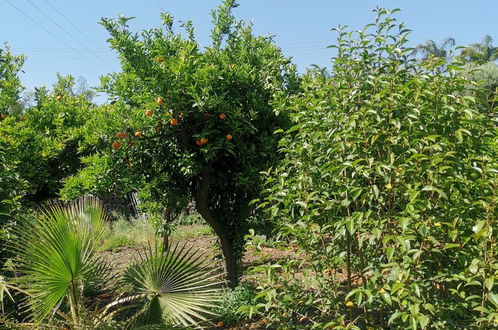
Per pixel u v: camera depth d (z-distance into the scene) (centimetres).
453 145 290
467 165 292
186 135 537
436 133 306
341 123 329
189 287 383
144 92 531
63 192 551
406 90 306
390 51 329
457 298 311
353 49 346
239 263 614
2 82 723
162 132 531
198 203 570
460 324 296
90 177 532
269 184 525
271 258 805
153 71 506
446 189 294
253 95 543
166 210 684
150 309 371
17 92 734
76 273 346
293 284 369
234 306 501
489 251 271
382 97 318
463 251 290
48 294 332
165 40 592
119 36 504
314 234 329
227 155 561
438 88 312
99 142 539
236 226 589
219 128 527
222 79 538
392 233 299
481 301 291
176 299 372
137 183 550
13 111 751
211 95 529
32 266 337
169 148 551
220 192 595
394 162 303
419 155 277
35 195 700
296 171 371
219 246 633
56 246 333
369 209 315
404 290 274
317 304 386
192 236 1134
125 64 559
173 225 714
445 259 309
